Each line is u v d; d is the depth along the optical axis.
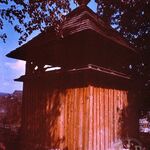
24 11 13.98
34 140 13.80
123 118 13.85
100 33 12.43
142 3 18.52
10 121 20.23
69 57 13.16
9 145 14.75
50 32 14.62
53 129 12.84
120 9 20.34
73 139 11.80
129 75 15.88
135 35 19.59
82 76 11.90
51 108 13.16
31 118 14.27
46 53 14.60
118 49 14.45
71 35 12.43
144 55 18.09
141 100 17.30
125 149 13.49
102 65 13.36
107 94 12.77
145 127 19.86
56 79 13.12
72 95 12.22
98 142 11.74
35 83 14.41
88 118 11.38
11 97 21.95
